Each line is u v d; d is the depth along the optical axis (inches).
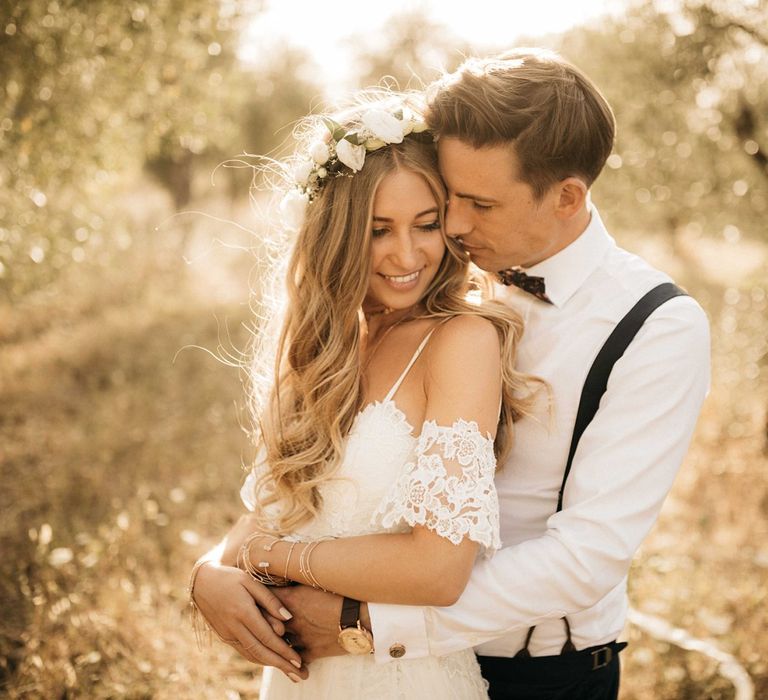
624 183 244.1
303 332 71.5
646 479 61.3
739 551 158.6
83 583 129.3
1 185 163.9
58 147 171.8
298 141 76.6
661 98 226.4
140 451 198.5
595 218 68.6
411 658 62.5
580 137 62.6
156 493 173.5
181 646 118.2
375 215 66.5
